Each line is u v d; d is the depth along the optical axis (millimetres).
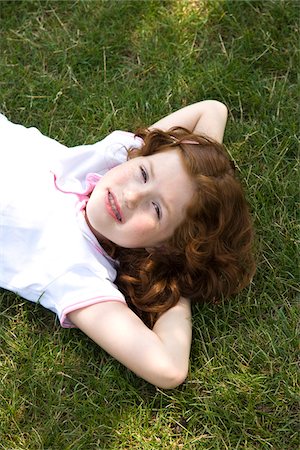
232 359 2557
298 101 3029
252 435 2438
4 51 3104
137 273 2574
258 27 3164
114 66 3105
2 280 2551
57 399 2449
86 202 2588
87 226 2529
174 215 2439
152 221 2428
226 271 2588
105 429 2420
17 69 3061
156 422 2449
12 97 3010
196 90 3041
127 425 2434
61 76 3062
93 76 3072
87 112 2990
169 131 2629
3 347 2539
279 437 2438
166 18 3164
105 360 2537
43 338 2557
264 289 2691
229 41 3162
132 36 3150
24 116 2992
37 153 2680
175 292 2537
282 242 2768
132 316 2432
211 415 2438
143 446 2410
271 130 2963
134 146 2723
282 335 2594
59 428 2406
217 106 2859
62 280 2453
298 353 2568
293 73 3102
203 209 2445
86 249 2506
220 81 3033
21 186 2572
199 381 2498
